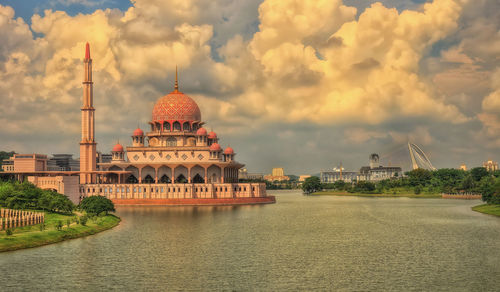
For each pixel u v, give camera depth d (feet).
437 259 342.64
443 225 537.24
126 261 333.62
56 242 405.18
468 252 368.27
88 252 363.35
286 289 268.62
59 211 570.87
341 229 501.97
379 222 571.28
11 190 555.69
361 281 284.41
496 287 271.90
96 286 273.95
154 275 297.12
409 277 292.81
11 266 317.22
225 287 272.31
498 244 403.34
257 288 270.67
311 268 315.17
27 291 264.72
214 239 427.74
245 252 367.25
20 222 432.66
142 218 601.21
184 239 427.33
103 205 572.10
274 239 430.61
